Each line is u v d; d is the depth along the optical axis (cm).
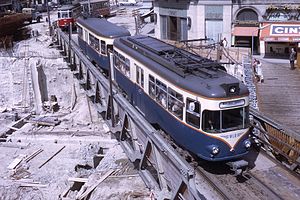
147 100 2228
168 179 1759
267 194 1614
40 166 2800
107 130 3366
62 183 2523
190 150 1789
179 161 1537
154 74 2080
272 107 2617
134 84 2441
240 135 1714
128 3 9650
